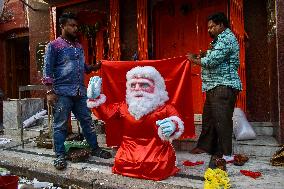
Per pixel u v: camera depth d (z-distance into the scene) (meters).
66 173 4.42
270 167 4.22
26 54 11.19
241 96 5.72
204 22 6.62
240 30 5.74
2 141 6.56
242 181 3.71
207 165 4.35
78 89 4.73
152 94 3.95
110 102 4.34
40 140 5.86
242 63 5.71
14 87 10.70
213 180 3.46
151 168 3.86
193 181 3.76
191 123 4.25
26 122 7.43
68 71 4.63
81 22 8.08
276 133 5.09
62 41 4.65
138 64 4.22
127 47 7.26
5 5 9.83
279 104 4.75
